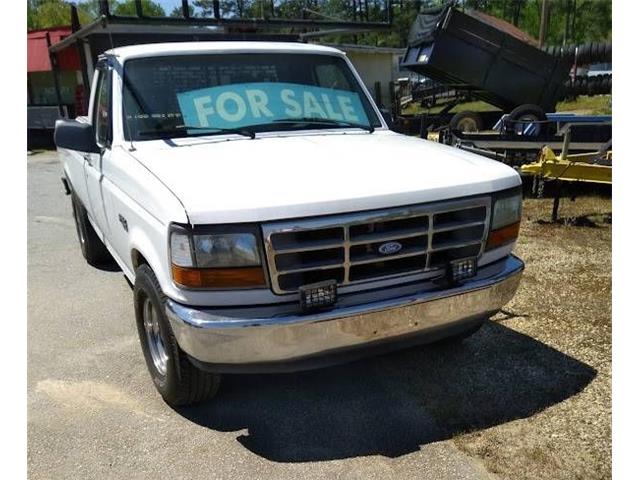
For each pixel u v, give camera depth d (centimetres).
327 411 314
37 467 275
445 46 1134
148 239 286
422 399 323
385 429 297
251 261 246
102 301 479
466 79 1167
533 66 1170
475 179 286
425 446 283
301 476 264
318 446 285
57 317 447
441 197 273
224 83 378
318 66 412
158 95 361
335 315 255
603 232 632
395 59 2386
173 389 303
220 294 251
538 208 746
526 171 675
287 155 309
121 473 270
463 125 1228
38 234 705
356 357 277
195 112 360
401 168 288
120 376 357
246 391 334
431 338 293
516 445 281
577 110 1981
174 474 268
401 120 1235
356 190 259
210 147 332
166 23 482
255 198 247
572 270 512
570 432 290
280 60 400
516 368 352
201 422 307
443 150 337
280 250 246
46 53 1828
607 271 507
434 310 278
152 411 318
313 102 395
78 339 409
